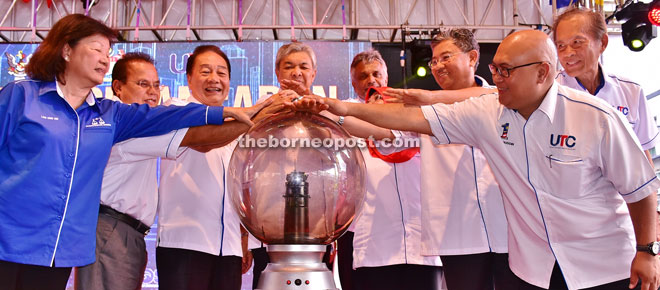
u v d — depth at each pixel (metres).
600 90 2.35
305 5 5.79
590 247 1.66
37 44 5.09
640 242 1.60
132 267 1.94
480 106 1.81
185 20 5.73
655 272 1.58
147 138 1.78
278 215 1.22
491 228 2.15
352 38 5.59
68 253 1.58
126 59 2.45
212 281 2.20
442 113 1.82
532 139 1.70
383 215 2.34
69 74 1.69
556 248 1.67
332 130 1.31
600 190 1.70
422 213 2.27
